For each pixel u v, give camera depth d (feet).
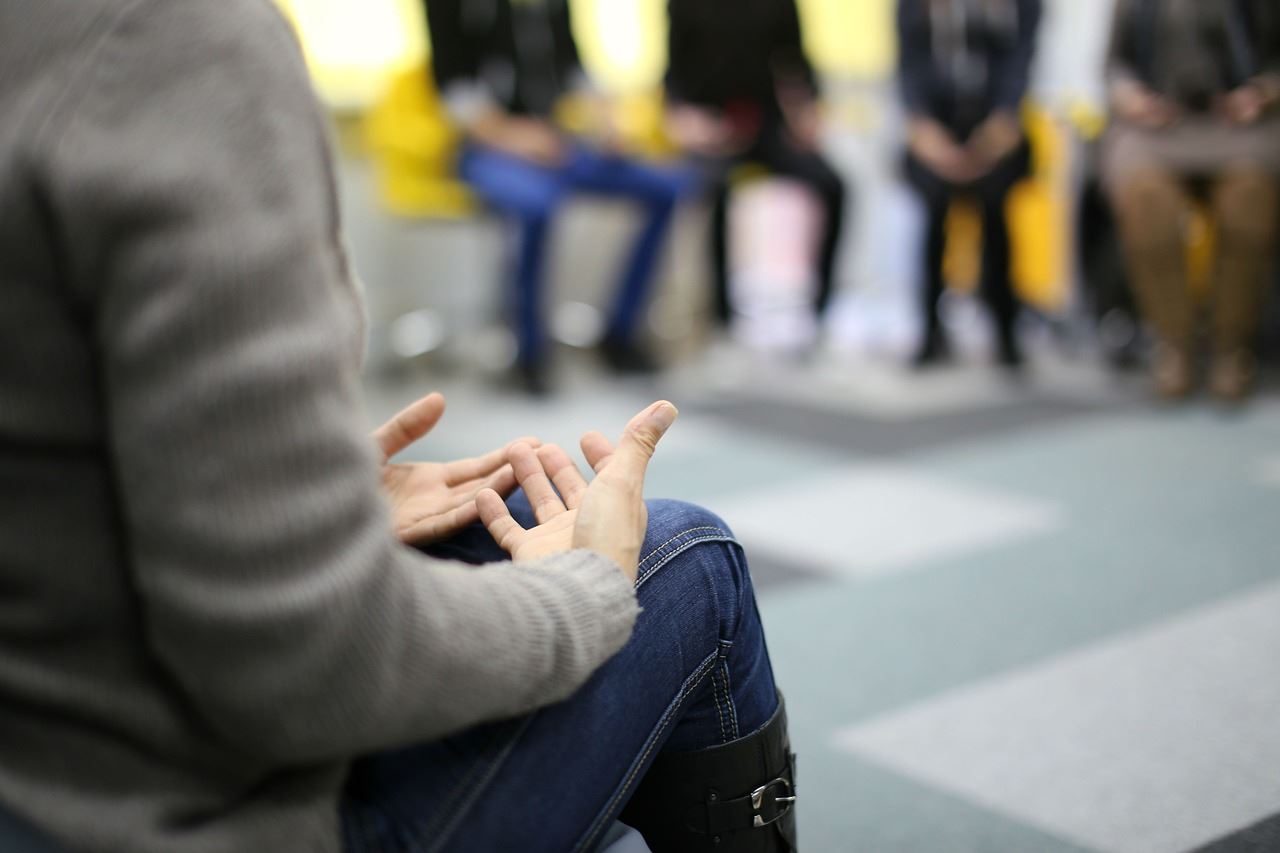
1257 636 5.49
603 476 2.30
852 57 16.98
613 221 15.47
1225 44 10.67
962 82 12.65
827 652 5.52
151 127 1.57
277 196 1.63
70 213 1.54
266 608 1.56
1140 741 4.50
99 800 1.75
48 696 1.73
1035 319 14.64
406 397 12.17
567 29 13.08
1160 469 8.73
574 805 2.17
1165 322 11.03
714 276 14.58
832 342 15.26
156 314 1.53
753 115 13.99
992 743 4.55
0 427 1.64
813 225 14.17
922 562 6.81
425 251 14.08
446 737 2.13
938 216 12.78
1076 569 6.57
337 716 1.65
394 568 1.69
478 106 11.77
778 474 8.95
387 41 13.32
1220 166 10.64
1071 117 13.07
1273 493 7.95
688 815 2.53
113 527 1.71
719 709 2.50
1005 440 9.87
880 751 4.52
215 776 1.81
